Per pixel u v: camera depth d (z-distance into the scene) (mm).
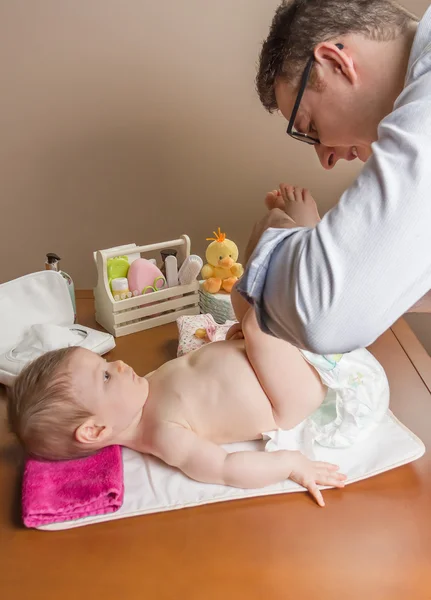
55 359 893
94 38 1308
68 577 702
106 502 792
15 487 858
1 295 1175
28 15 1286
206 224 1486
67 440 856
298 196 961
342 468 871
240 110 1367
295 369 867
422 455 901
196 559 725
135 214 1479
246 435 904
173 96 1358
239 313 974
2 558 730
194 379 911
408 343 1202
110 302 1205
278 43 674
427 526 773
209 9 1275
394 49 588
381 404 932
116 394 879
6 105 1368
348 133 656
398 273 424
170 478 859
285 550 737
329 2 609
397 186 421
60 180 1442
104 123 1385
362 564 715
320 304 435
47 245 1515
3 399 1040
